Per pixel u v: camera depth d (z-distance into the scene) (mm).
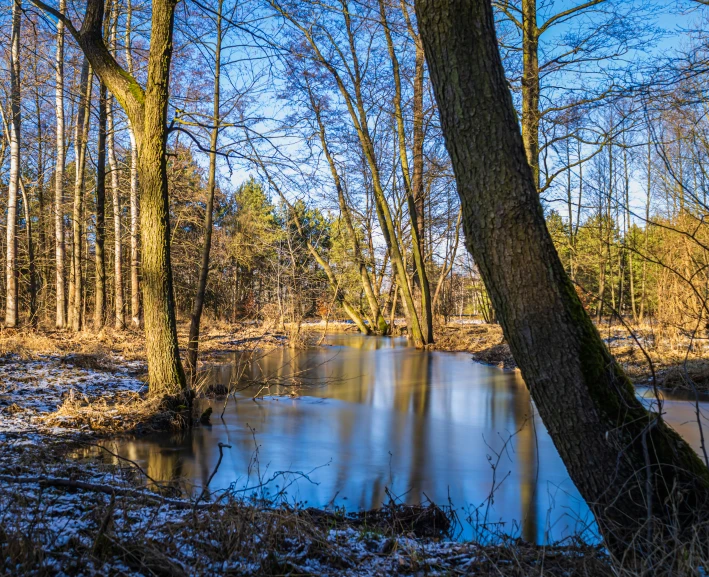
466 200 3572
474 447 8117
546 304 3436
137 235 23453
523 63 15672
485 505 5684
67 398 9023
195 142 10039
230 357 19078
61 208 21141
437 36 3498
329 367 17750
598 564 3250
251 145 10453
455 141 3541
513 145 3459
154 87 8930
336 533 3852
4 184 27453
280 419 9945
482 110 3438
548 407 3543
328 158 22344
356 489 6145
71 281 21625
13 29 18875
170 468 6672
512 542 3953
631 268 29734
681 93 5898
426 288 25266
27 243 25141
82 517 3631
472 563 3453
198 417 9492
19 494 3775
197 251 32250
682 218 14102
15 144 19125
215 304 38656
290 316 29688
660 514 3334
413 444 8281
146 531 3264
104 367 12836
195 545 3301
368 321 35031
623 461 3371
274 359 19578
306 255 31984
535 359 3502
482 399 12211
